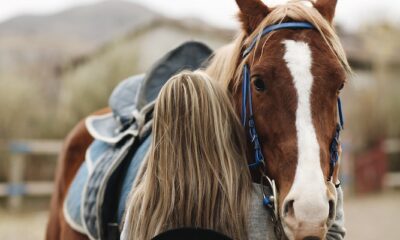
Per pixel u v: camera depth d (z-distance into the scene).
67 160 3.18
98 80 10.72
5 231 7.23
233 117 2.02
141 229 1.94
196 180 1.94
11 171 9.12
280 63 1.86
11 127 9.99
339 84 1.86
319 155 1.75
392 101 12.09
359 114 12.05
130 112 2.71
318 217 1.64
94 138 3.06
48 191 9.01
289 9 1.98
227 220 1.91
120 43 11.84
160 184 1.94
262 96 1.89
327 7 2.10
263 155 1.93
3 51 22.88
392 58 12.93
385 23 14.26
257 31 2.02
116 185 2.39
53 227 3.24
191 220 1.93
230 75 2.12
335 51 1.92
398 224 7.96
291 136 1.79
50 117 10.32
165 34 14.97
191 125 1.96
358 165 10.89
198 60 2.78
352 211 9.08
